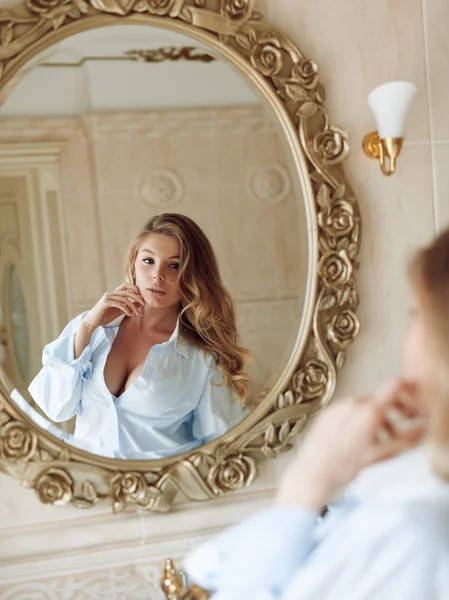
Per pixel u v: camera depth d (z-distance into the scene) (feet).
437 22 5.64
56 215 4.76
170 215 5.02
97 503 5.01
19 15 4.65
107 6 4.78
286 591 2.57
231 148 5.14
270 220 5.24
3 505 4.86
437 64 5.65
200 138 5.07
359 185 5.49
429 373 2.46
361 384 5.55
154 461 5.00
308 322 5.30
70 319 4.81
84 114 4.82
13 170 4.68
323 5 5.39
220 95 5.09
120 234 4.91
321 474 2.67
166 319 5.03
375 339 5.57
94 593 5.01
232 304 5.17
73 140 4.80
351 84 5.46
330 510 2.97
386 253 5.57
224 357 5.15
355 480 2.83
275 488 5.39
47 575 4.93
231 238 5.16
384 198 5.56
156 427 5.01
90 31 4.80
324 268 5.32
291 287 5.29
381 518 2.49
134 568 5.08
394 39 5.55
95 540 5.00
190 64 5.02
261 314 5.23
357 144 5.49
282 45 5.20
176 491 5.08
